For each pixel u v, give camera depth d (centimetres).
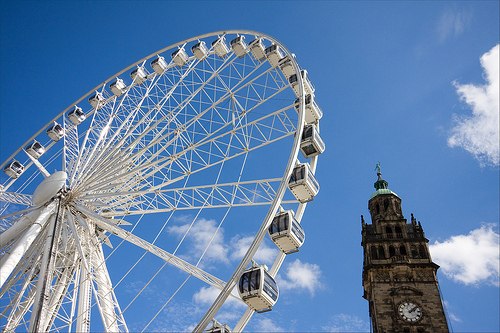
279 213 4506
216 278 4212
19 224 4666
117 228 4709
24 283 4219
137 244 4575
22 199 5219
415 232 9775
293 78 5575
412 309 8450
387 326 8300
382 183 11294
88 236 4747
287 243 4434
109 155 5084
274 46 5844
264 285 3922
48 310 4234
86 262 4416
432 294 8619
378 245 9606
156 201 4909
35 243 4603
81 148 5250
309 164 5159
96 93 6444
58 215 4572
